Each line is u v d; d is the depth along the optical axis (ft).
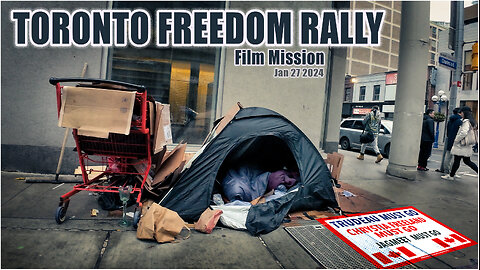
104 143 9.89
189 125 16.62
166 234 8.51
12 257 7.11
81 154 9.96
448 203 14.33
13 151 14.48
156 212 8.73
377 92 83.41
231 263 7.53
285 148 13.19
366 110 86.17
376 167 24.07
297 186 11.59
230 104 16.66
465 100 67.51
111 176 11.68
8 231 8.48
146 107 9.43
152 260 7.40
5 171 14.52
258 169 12.99
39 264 6.89
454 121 22.70
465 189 17.80
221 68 16.57
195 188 10.50
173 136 16.39
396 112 20.63
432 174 22.79
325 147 28.07
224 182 11.96
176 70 16.37
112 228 9.17
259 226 9.55
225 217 9.89
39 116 14.55
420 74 19.53
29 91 14.42
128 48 15.72
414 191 16.56
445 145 23.50
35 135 14.57
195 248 8.23
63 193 12.27
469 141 19.97
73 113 8.57
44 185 13.17
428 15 19.44
